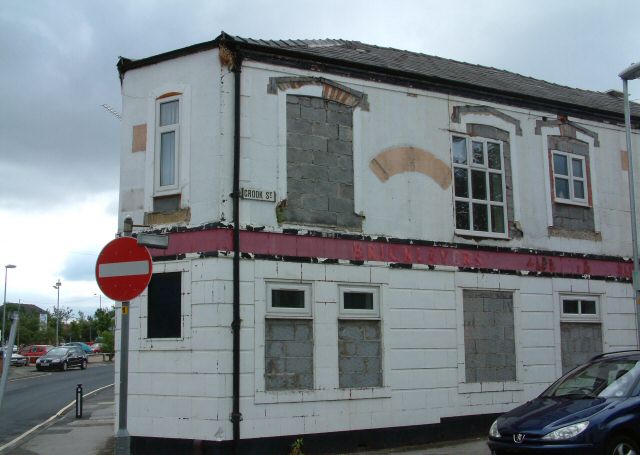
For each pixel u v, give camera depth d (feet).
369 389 40.52
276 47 40.11
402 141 44.39
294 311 38.99
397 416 41.32
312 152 40.96
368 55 47.75
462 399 43.93
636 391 29.25
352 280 41.04
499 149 48.65
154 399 37.93
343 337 40.47
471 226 46.47
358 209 41.93
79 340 301.63
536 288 48.39
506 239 47.67
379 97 43.88
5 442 48.65
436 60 55.42
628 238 54.29
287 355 38.47
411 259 43.42
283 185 39.55
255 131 39.24
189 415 36.73
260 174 39.04
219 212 37.73
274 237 38.83
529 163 49.80
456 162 46.68
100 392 90.38
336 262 40.63
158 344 38.19
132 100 42.11
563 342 49.19
